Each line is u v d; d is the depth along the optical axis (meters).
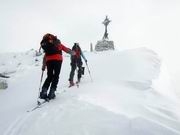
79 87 9.39
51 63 7.87
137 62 12.85
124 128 5.50
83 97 7.43
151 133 5.29
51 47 7.84
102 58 15.71
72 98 7.46
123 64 12.98
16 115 7.70
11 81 15.28
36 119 6.52
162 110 7.13
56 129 5.82
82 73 11.34
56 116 6.40
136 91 9.04
